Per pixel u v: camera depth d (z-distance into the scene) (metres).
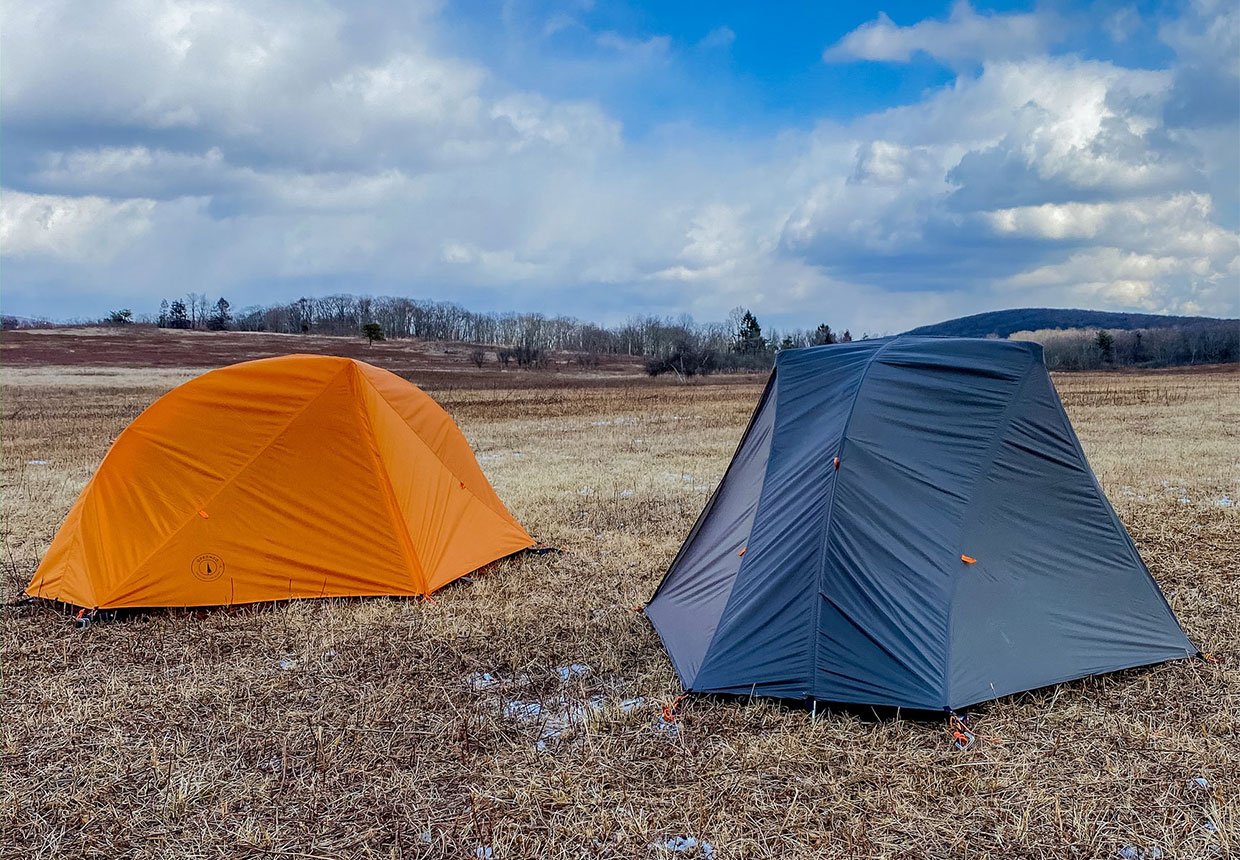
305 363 6.56
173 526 6.24
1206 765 3.87
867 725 4.32
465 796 3.78
